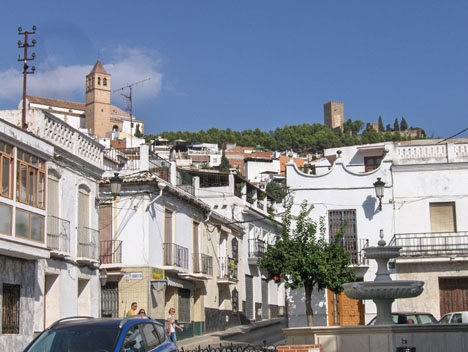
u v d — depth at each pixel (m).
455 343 16.48
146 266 31.34
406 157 33.09
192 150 128.50
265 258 29.33
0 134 20.56
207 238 39.62
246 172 110.44
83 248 26.50
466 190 32.44
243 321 45.00
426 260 31.66
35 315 22.84
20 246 21.25
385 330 16.66
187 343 32.34
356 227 32.66
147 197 31.97
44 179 23.33
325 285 28.69
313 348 16.16
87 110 159.00
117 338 11.57
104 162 34.41
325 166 36.50
